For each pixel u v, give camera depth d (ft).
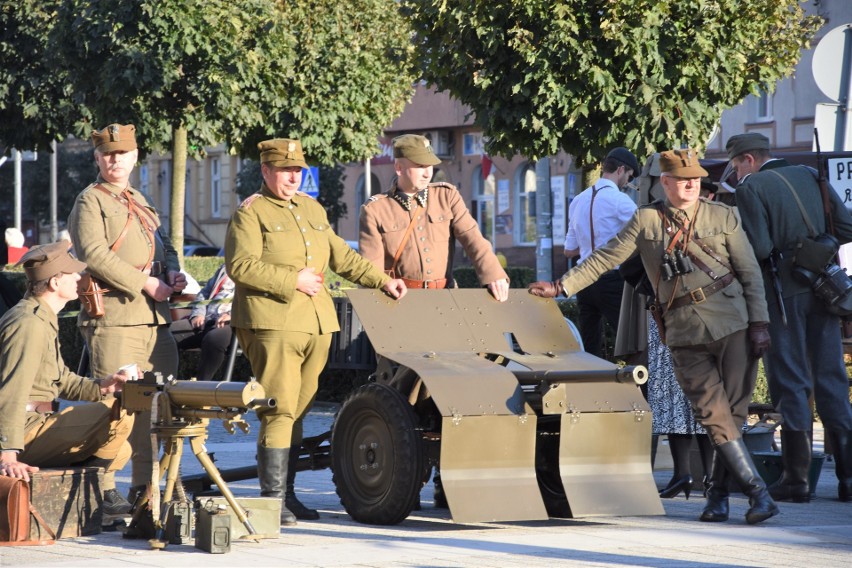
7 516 55.16
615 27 119.65
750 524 63.93
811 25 130.93
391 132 394.93
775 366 73.92
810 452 73.56
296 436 66.03
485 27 124.16
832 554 53.98
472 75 127.44
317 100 177.78
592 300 89.92
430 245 68.85
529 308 68.80
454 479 60.13
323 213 65.77
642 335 78.43
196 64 161.58
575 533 59.88
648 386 76.59
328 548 54.34
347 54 177.78
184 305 89.25
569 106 123.44
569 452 63.62
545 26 122.11
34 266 56.80
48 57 159.02
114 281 63.31
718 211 66.03
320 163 183.52
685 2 122.62
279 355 62.75
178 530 54.90
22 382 55.67
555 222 343.46
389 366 65.05
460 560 51.42
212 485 71.61
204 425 55.93
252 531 56.65
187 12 156.35
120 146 64.85
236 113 165.48
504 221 381.60
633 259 72.13
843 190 92.22
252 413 124.67
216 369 91.66
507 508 60.39
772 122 278.46
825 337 74.33
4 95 171.63
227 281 92.79
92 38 155.33
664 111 123.54
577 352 68.03
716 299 65.21
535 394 64.18
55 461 59.67
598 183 88.84
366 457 63.36
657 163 82.28
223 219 463.01
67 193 453.58
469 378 61.77
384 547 54.70
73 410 58.70
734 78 126.93
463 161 386.73
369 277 65.82
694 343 65.31
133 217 65.31
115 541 56.49
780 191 73.82
